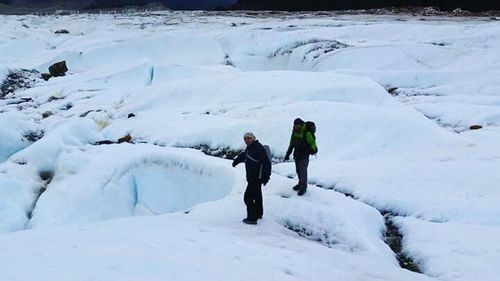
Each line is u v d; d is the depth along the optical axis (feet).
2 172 47.26
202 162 47.57
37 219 41.19
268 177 29.89
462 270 26.02
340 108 56.34
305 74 71.05
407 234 32.81
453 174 40.16
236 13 305.32
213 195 45.16
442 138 51.03
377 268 25.09
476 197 35.81
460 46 117.70
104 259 19.07
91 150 53.83
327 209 33.55
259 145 29.76
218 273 18.98
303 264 22.80
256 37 132.87
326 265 23.59
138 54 128.57
